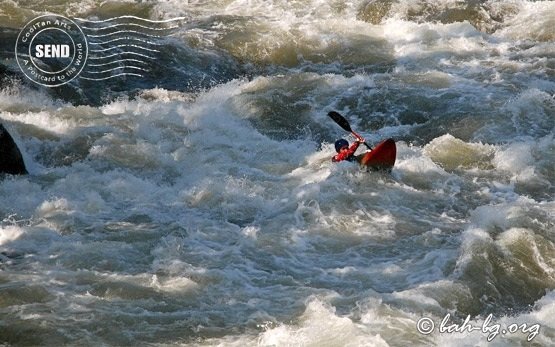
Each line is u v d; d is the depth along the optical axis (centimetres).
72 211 4297
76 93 6022
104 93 6116
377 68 6669
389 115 5825
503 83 6159
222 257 3862
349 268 3778
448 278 3684
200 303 3425
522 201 4500
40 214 4266
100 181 4681
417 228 4191
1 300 3372
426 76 6300
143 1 7756
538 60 6562
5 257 3781
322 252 3953
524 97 5753
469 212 4403
